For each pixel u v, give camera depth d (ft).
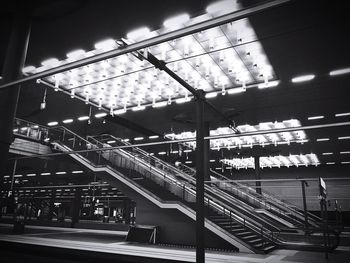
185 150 119.96
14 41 41.34
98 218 147.23
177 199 60.34
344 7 36.42
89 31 44.21
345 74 53.83
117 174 67.62
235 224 59.98
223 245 51.98
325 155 118.01
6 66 40.75
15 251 49.52
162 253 43.62
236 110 72.08
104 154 75.61
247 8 15.74
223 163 138.72
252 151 115.96
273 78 56.18
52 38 46.78
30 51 50.70
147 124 88.89
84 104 74.95
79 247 46.26
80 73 56.75
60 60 53.21
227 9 37.81
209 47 45.73
